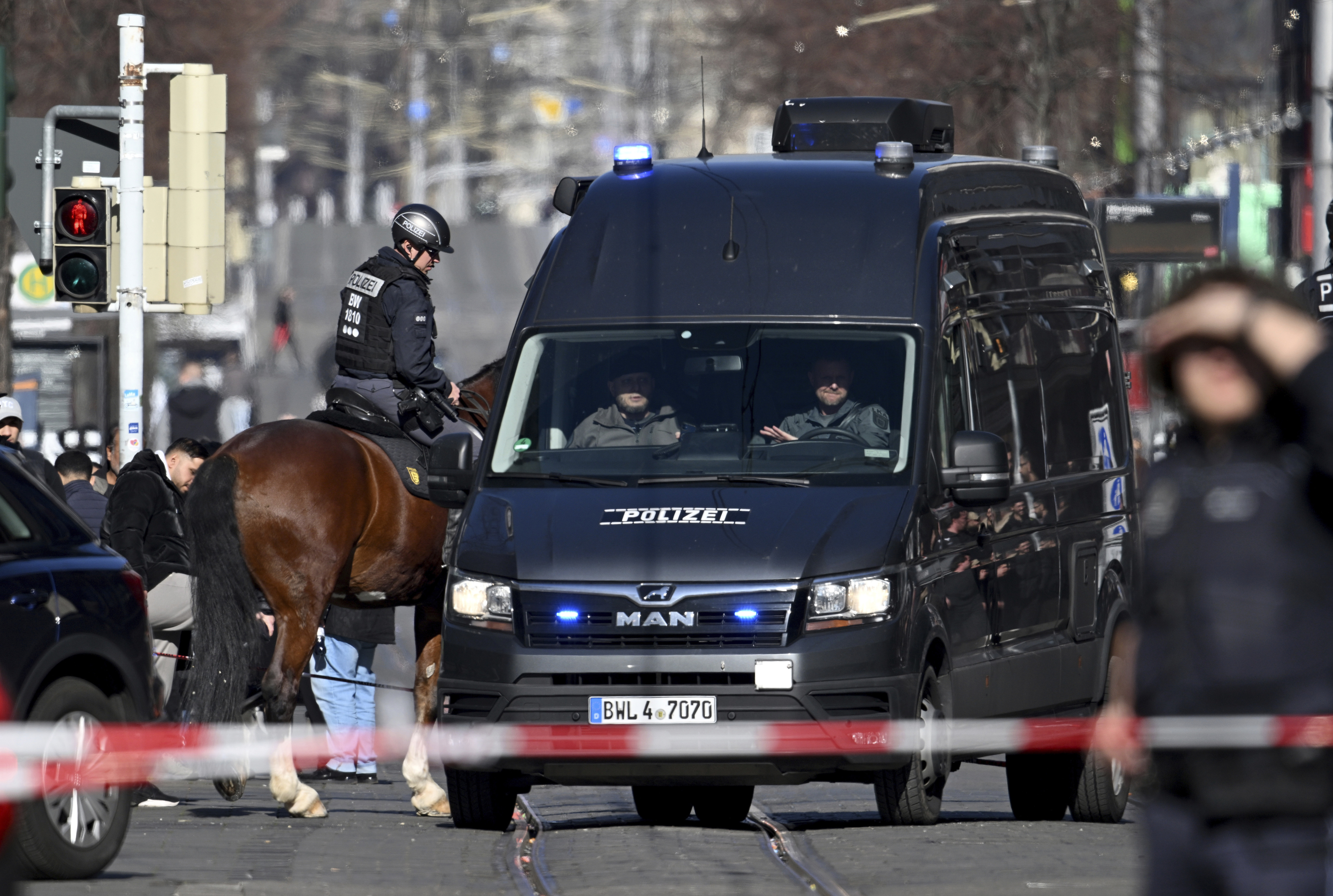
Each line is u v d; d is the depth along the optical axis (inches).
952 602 1638.8
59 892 1252.5
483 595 1581.0
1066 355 1926.7
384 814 1863.9
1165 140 4852.4
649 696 1529.3
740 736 1520.7
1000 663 1712.6
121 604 1384.1
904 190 1768.0
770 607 1533.0
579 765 1555.1
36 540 1352.1
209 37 5359.3
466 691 1573.6
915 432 1633.9
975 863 1417.3
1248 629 763.4
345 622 2284.7
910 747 1544.0
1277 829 757.9
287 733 1780.3
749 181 1787.6
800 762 1529.3
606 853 1496.1
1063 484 1872.5
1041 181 1990.7
